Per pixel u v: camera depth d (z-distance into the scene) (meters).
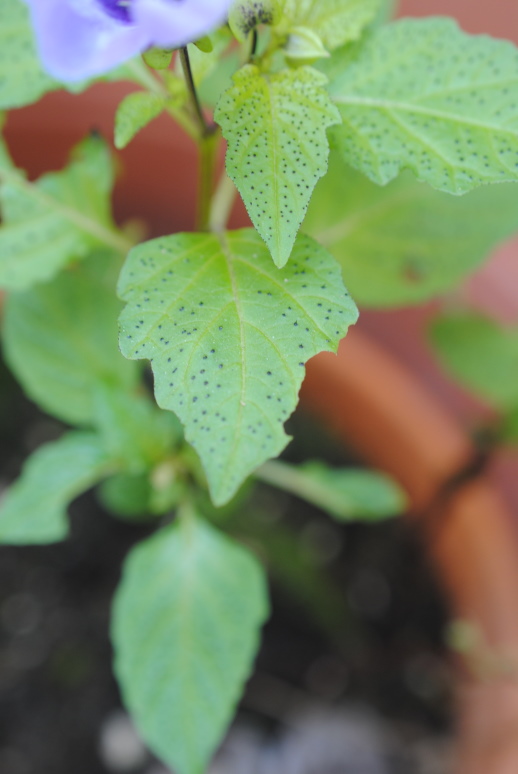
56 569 0.47
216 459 0.26
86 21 0.25
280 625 0.46
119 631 0.35
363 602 0.47
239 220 0.46
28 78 0.31
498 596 0.40
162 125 0.46
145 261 0.28
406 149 0.29
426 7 0.58
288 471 0.37
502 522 0.42
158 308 0.27
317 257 0.28
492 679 0.39
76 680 0.44
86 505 0.49
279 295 0.27
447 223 0.36
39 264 0.34
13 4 0.32
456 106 0.29
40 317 0.37
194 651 0.35
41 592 0.46
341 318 0.27
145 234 0.51
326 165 0.27
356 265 0.36
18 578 0.46
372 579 0.47
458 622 0.40
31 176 0.47
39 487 0.35
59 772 0.41
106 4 0.25
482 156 0.29
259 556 0.45
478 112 0.29
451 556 0.43
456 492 0.42
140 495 0.36
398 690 0.45
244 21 0.28
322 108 0.28
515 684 0.39
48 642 0.45
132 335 0.27
